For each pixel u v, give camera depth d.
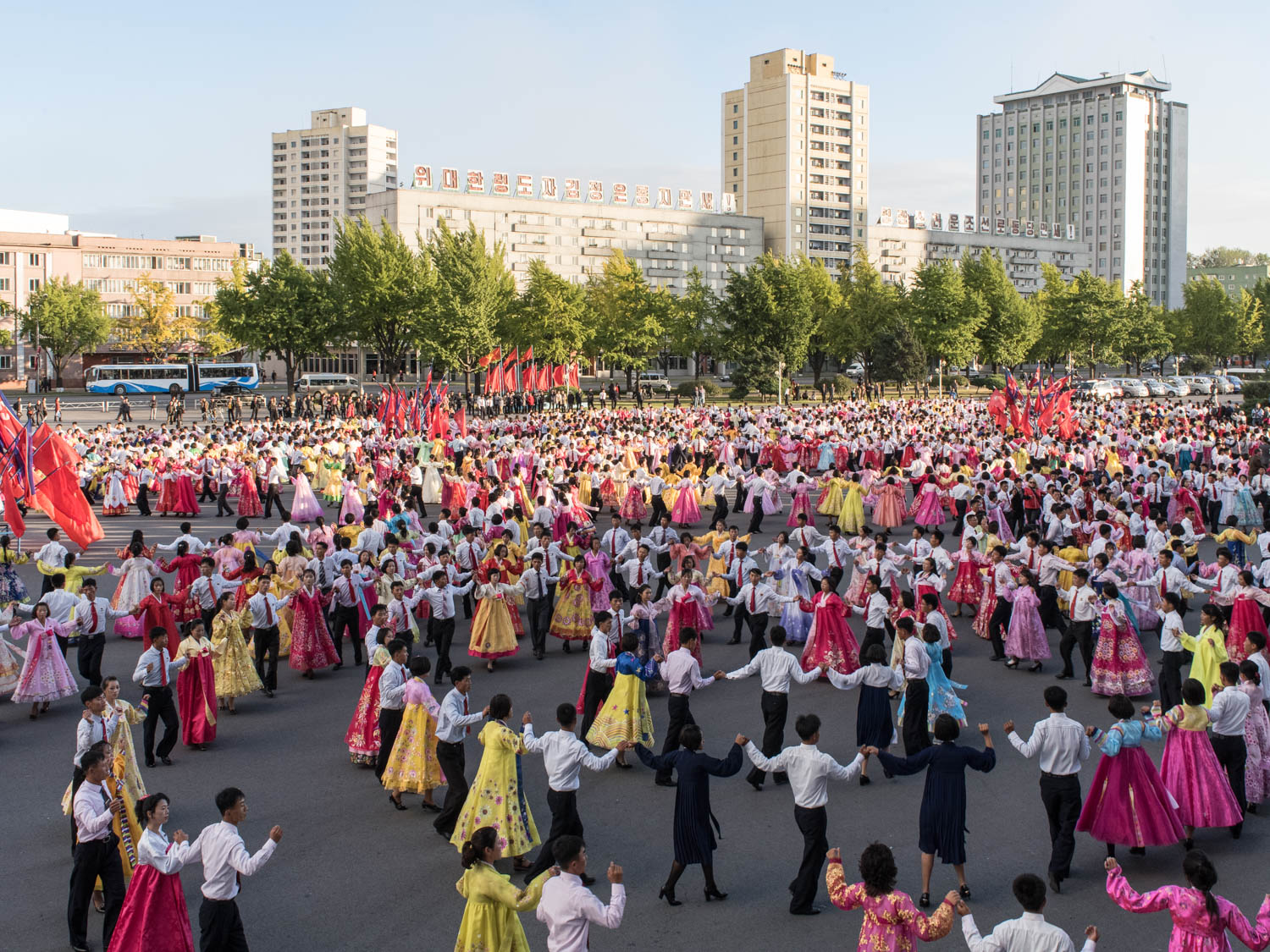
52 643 13.30
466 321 68.75
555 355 76.94
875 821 10.13
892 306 84.12
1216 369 116.62
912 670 11.34
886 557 16.41
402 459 33.91
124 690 14.51
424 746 10.32
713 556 17.00
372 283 69.88
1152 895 6.53
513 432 43.19
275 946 7.86
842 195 151.38
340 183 192.38
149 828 7.25
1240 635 13.41
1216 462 28.09
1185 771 9.41
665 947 7.83
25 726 12.96
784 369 78.38
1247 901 8.39
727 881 8.93
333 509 31.70
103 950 7.82
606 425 43.88
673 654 11.49
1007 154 187.50
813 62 149.25
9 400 78.12
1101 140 176.50
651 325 82.19
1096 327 91.00
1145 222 178.25
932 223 157.75
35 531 27.28
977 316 80.94
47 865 9.27
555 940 6.66
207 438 37.94
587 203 129.12
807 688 14.57
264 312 69.88
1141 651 13.66
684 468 29.55
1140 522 18.97
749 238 142.75
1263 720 10.18
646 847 9.61
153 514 30.67
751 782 11.08
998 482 25.09
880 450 35.31
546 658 16.19
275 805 10.59
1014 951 6.23
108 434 40.12
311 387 95.19
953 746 8.60
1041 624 15.23
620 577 17.78
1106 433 37.62
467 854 6.90
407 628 14.32
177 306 142.38
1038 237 166.38
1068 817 8.68
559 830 9.06
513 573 17.12
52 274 133.25
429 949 7.84
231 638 13.66
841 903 6.70
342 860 9.34
